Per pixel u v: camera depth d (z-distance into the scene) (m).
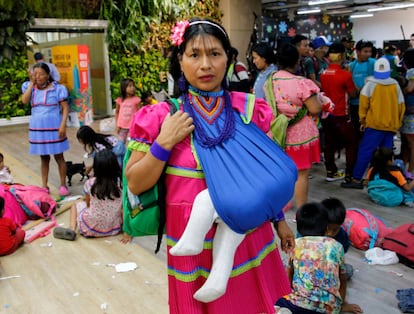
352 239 3.37
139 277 3.03
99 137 4.56
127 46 10.45
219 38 1.31
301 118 3.52
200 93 1.36
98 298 2.77
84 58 8.92
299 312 2.33
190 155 1.30
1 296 2.83
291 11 17.23
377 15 19.81
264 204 1.24
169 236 1.38
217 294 1.29
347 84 4.62
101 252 3.44
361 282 2.87
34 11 9.01
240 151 1.30
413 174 4.92
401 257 3.11
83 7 9.75
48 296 2.81
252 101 1.43
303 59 5.34
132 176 1.29
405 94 4.99
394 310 2.56
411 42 7.35
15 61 8.91
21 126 9.13
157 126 1.31
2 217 3.44
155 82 10.97
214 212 1.25
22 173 5.70
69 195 4.78
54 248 3.52
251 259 1.41
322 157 6.04
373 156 4.50
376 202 4.35
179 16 11.20
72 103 8.89
